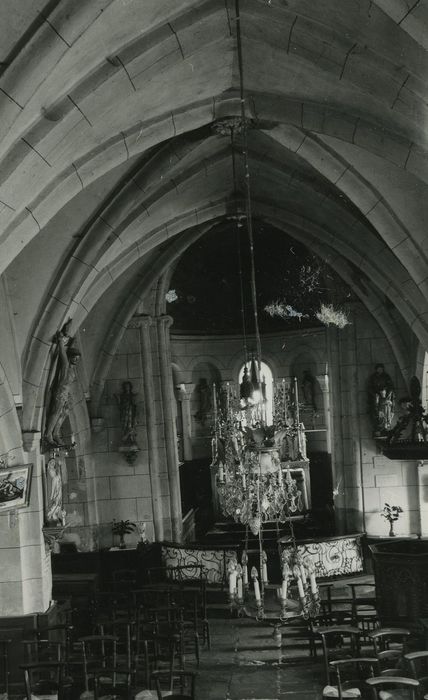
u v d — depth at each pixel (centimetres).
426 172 1355
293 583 1803
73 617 2009
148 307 2625
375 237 1981
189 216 2141
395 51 1116
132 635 1739
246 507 1638
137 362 2611
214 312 3095
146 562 2461
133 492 2600
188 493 3109
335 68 1218
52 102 1100
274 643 1805
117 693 1223
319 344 3036
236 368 3158
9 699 1589
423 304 1933
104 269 1991
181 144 1667
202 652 1770
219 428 2611
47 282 1697
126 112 1299
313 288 2816
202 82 1342
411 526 2588
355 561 2327
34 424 1700
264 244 2906
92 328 2478
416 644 1565
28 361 1702
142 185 1695
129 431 2583
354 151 1527
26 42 930
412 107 1205
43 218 1352
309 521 2853
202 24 1165
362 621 1700
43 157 1180
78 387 2467
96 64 1094
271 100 1420
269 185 2100
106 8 929
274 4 1145
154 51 1161
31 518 1706
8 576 1683
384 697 1231
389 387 2581
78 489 2541
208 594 2189
